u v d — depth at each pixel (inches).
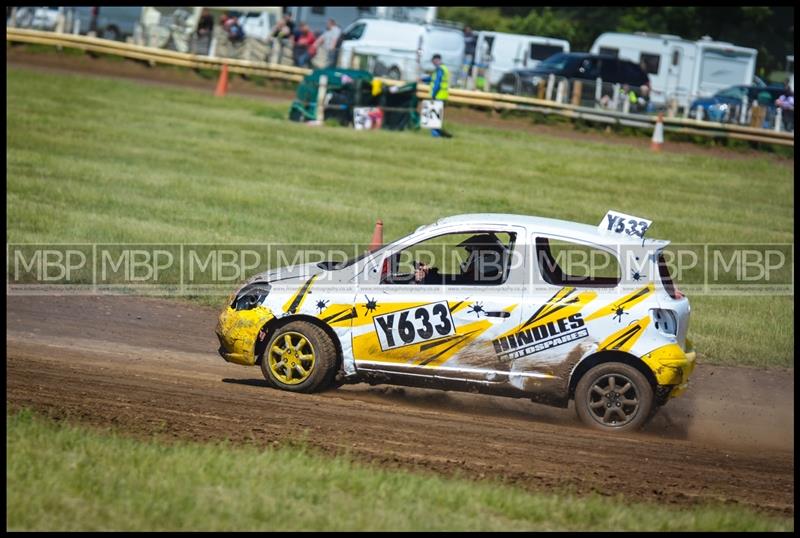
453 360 927.7
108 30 4387.3
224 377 1050.1
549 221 957.8
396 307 934.4
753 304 1600.6
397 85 3700.8
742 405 1099.9
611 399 909.2
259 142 2918.3
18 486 581.6
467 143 3174.2
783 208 2549.2
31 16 4333.2
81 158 2487.7
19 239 1686.8
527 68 4028.1
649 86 3981.3
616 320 905.5
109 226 1815.9
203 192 2209.6
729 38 7431.1
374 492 625.9
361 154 2854.3
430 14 4712.1
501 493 637.9
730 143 3614.7
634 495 701.3
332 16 4840.1
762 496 736.3
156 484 600.7
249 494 600.1
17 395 854.5
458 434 848.9
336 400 945.5
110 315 1353.3
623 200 2468.0
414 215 2100.1
